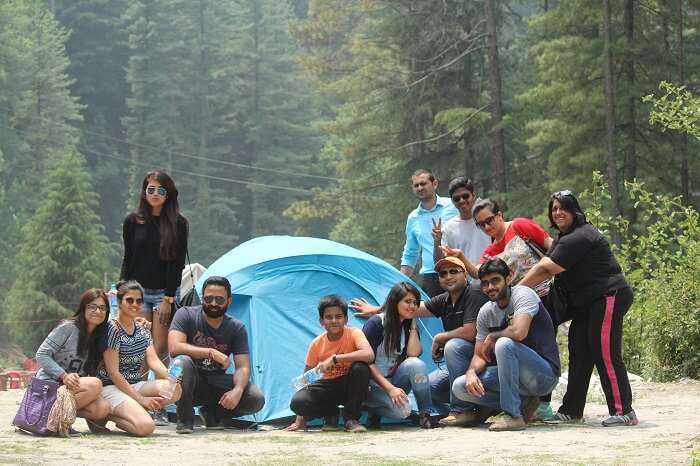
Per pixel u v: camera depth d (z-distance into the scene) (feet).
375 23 142.41
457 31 131.64
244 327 31.01
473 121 116.16
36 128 238.68
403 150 137.90
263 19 281.74
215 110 286.25
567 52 93.66
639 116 92.02
